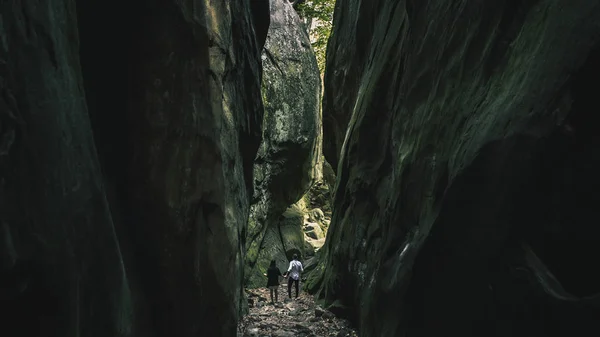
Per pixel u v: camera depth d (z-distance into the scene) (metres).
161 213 5.13
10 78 2.93
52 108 3.20
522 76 4.20
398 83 7.78
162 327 5.11
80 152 3.47
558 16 4.02
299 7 21.83
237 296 6.46
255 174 14.52
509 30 4.80
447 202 4.57
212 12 6.09
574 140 3.76
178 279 5.20
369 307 6.87
